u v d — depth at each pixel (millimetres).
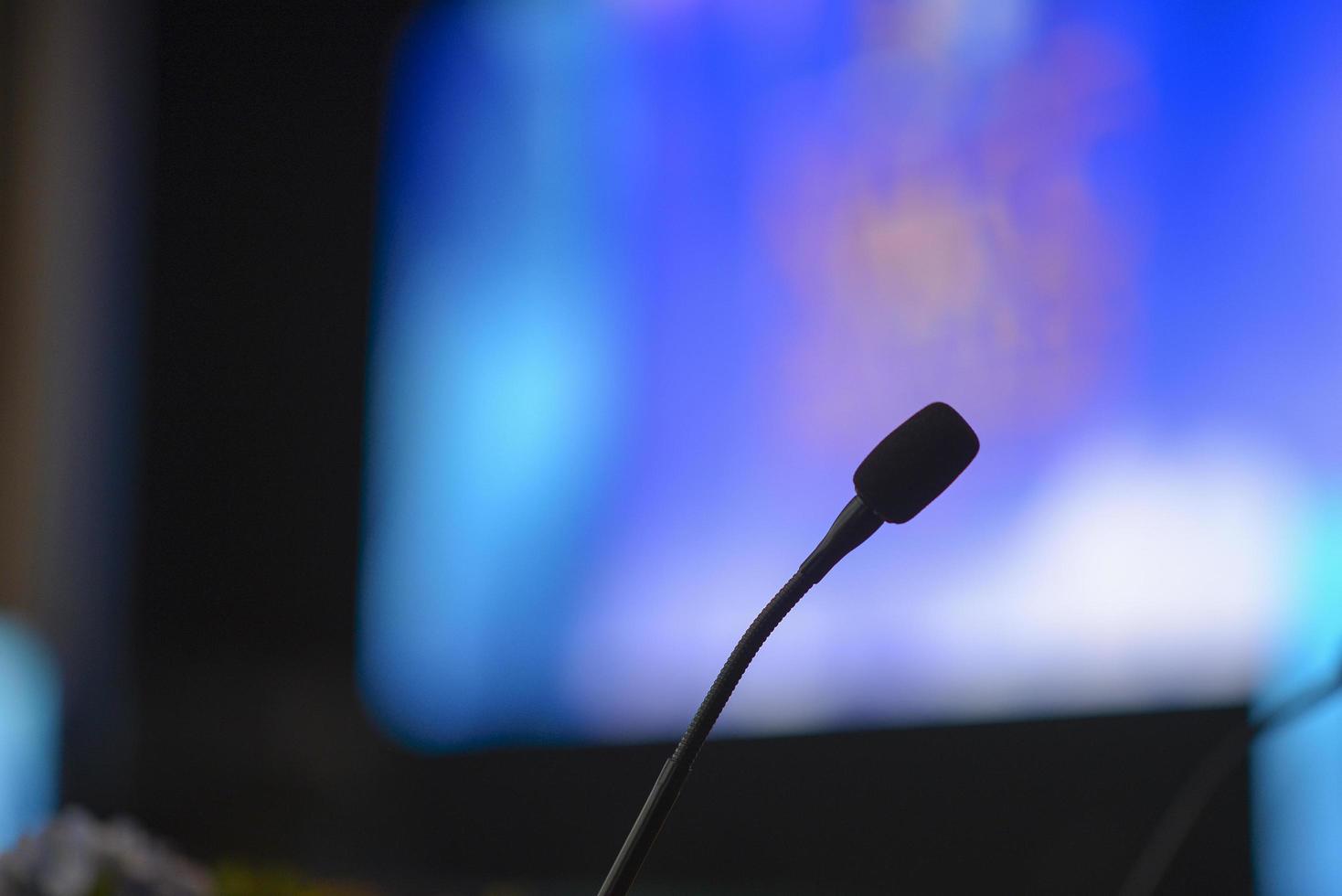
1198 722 3738
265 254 5922
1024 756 4148
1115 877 3920
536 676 5027
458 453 5281
